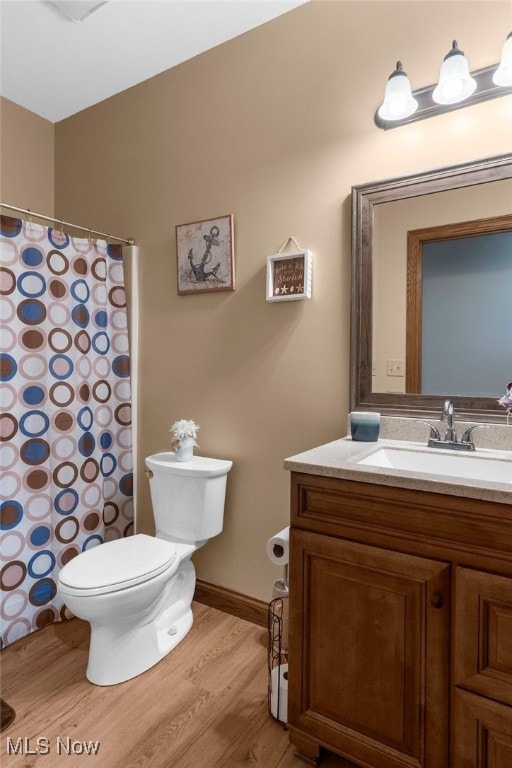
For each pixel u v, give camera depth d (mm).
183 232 2109
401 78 1417
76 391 2061
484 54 1435
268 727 1375
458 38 1475
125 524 2326
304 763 1254
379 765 1109
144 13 1809
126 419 2316
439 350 1519
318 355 1769
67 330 2021
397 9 1583
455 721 1009
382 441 1555
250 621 1944
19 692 1506
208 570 2084
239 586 1996
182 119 2133
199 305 2100
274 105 1856
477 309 1457
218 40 1979
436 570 1019
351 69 1674
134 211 2322
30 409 1878
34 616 1881
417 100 1524
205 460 1989
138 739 1321
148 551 1678
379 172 1618
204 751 1287
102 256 2199
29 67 2150
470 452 1376
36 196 2572
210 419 2076
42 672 1609
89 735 1332
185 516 1869
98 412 2184
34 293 1893
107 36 1943
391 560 1077
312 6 1759
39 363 1909
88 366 2123
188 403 2152
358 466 1154
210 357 2070
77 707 1439
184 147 2129
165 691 1520
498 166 1399
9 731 1340
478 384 1460
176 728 1363
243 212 1947
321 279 1754
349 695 1158
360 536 1132
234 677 1594
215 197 2031
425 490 1024
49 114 2570
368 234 1618
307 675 1231
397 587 1079
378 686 1112
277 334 1867
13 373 1819
